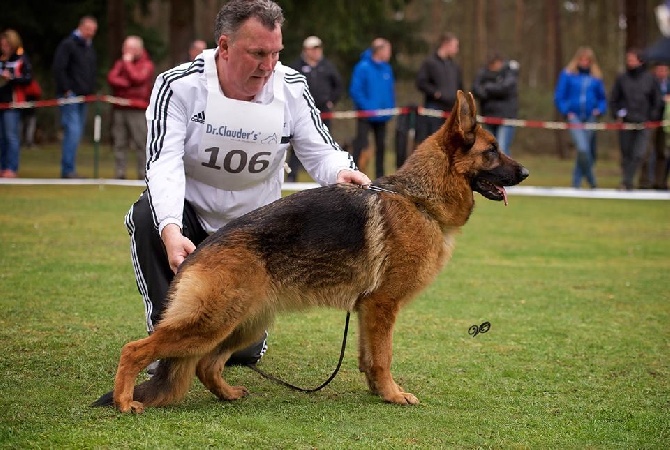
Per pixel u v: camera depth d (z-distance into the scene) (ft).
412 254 21.44
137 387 20.47
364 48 153.38
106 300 31.76
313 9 116.26
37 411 19.47
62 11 128.88
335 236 20.74
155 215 21.03
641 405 21.49
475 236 52.70
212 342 19.81
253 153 22.50
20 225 49.11
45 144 147.95
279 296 20.57
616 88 79.66
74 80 72.33
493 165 22.66
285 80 22.84
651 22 190.70
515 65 79.10
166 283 23.22
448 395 22.17
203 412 20.04
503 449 18.04
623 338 28.55
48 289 33.09
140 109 74.79
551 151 157.38
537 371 24.54
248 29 20.83
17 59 71.05
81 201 61.16
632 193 78.02
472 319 31.04
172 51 108.47
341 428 19.06
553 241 51.19
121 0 122.31
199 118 21.88
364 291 21.36
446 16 233.35
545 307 33.19
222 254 19.69
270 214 20.44
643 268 42.32
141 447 17.25
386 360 21.62
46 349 25.11
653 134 83.30
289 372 24.48
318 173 23.72
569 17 234.38
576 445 18.43
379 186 22.07
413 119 72.95
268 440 17.98
